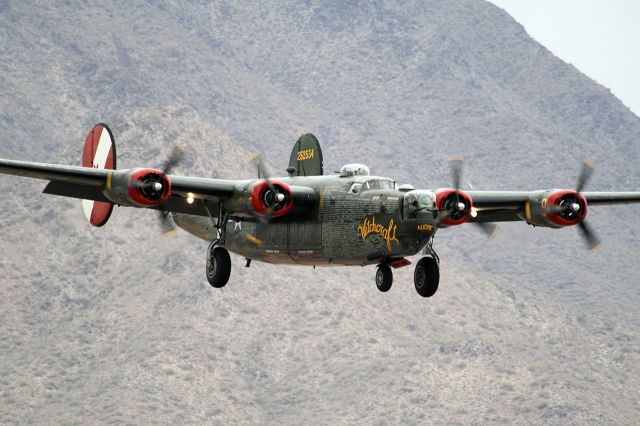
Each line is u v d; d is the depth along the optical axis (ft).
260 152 245.65
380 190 230.68
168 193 232.53
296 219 242.99
